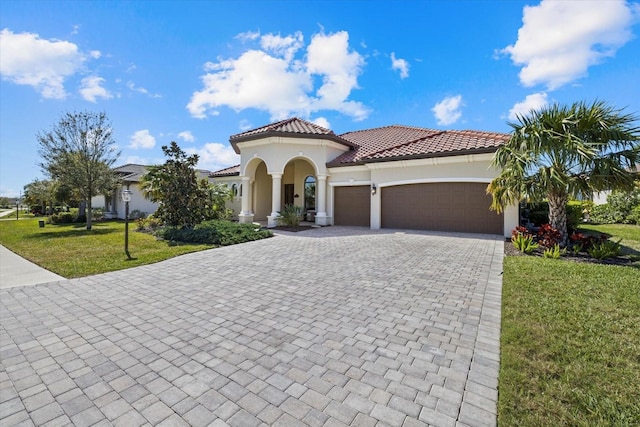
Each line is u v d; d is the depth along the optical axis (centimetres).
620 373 330
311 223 2183
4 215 4812
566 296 574
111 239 1499
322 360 375
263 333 455
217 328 476
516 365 349
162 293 659
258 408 289
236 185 2764
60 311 558
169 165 1623
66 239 1537
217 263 941
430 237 1402
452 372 345
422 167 1616
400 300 589
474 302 573
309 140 1969
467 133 1664
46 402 302
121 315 536
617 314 488
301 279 750
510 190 1028
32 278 793
